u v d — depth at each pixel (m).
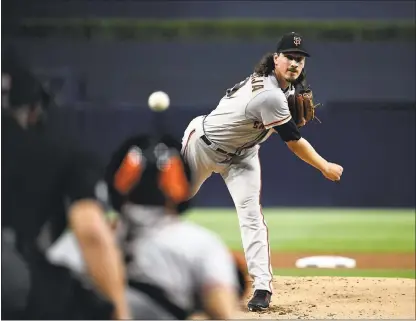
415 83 63.50
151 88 63.94
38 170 8.44
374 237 38.38
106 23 65.06
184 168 8.38
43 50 62.53
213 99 64.25
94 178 8.28
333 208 50.31
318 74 64.12
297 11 65.75
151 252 7.93
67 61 63.00
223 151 18.00
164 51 64.50
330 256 31.67
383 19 65.19
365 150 50.25
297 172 50.16
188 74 64.44
